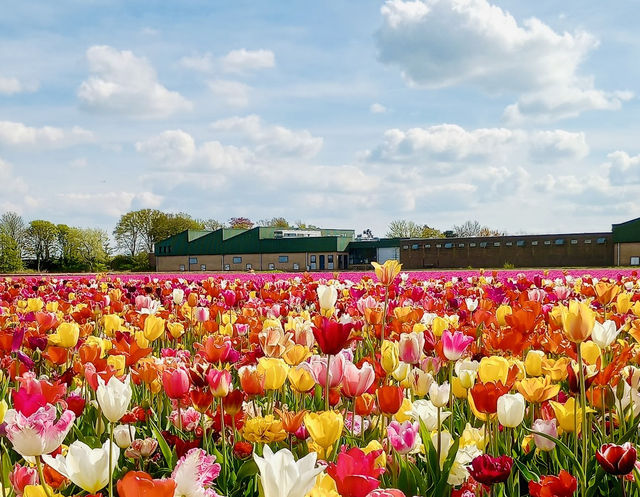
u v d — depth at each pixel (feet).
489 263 255.50
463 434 10.58
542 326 19.49
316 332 10.48
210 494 6.59
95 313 25.14
